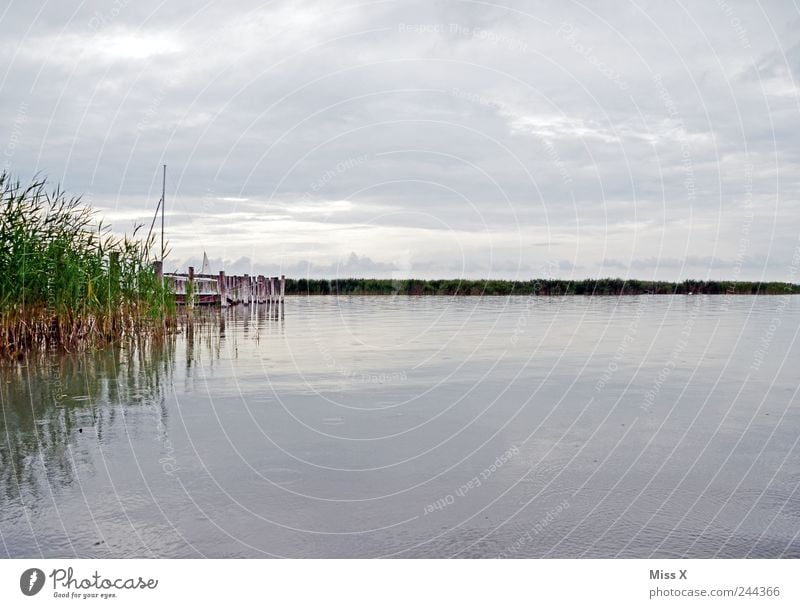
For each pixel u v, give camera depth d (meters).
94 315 10.90
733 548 3.35
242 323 16.72
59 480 4.25
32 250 9.84
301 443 5.11
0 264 9.38
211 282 24.62
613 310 21.89
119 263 11.67
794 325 15.41
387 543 3.39
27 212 9.87
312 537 3.46
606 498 3.98
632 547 3.37
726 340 12.21
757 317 18.14
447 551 3.31
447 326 15.61
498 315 19.55
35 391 7.02
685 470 4.47
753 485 4.19
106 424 5.65
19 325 9.56
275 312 21.84
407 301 30.94
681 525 3.61
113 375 8.05
